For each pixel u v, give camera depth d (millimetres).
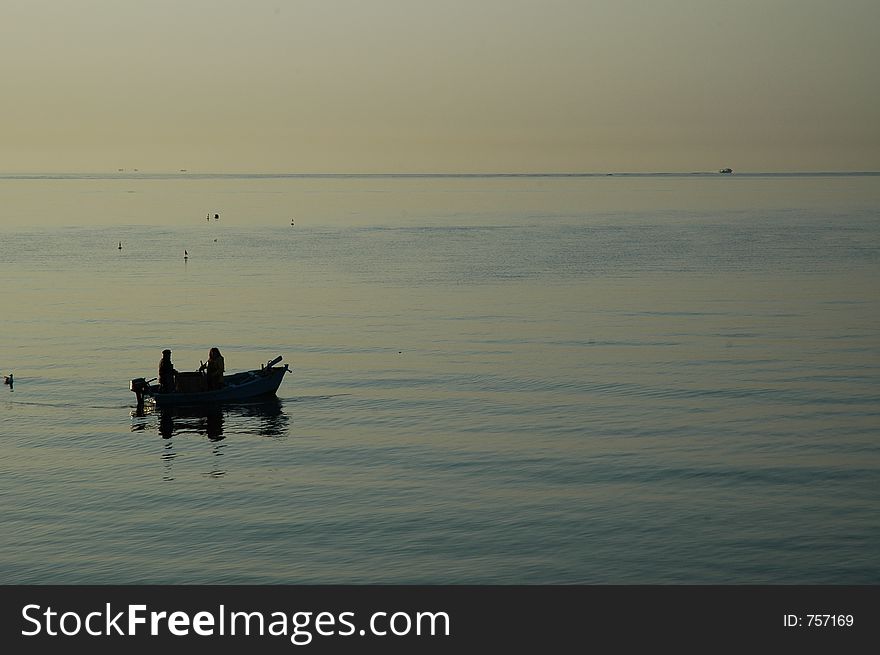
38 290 92812
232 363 58906
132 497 34531
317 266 114500
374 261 119688
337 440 41688
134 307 81562
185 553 29703
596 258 120125
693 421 43562
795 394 48312
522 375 53406
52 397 50406
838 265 109375
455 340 64875
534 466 37250
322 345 63688
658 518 31875
